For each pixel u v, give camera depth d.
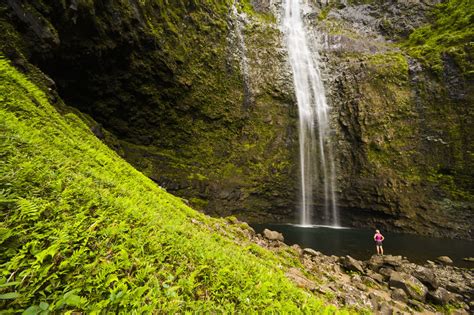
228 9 34.97
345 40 38.69
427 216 26.91
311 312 3.95
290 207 31.28
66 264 2.24
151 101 24.77
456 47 30.03
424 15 38.22
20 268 2.03
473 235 24.69
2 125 4.26
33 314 1.68
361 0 44.62
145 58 22.70
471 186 26.52
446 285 12.69
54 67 17.11
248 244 8.91
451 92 29.38
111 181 5.52
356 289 9.08
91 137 10.90
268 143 32.34
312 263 11.08
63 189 3.46
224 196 26.92
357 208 30.28
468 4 33.00
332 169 32.72
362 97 33.03
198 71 28.34
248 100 32.84
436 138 29.30
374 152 30.89
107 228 3.11
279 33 38.56
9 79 7.81
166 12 25.17
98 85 20.97
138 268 2.83
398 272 12.17
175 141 27.52
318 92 36.47
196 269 3.46
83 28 16.81
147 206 5.49
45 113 8.05
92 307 2.01
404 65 32.75
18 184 2.92
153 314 2.33
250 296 3.42
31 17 12.53
